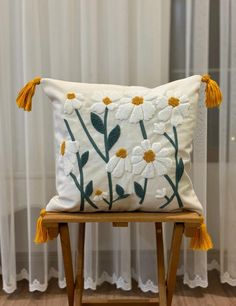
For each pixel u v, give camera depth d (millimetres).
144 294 1396
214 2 1316
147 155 924
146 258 1385
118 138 936
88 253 1375
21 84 1329
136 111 940
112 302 1110
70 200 930
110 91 974
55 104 978
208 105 1014
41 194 1347
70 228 1376
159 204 937
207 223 1434
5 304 1335
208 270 1496
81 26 1267
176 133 943
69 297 1034
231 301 1346
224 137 1320
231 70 1286
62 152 955
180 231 955
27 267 1464
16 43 1312
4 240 1340
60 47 1289
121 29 1254
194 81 982
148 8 1242
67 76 1301
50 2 1254
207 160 1395
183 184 951
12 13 1294
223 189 1346
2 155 1305
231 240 1367
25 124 1303
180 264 1463
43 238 939
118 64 1282
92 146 934
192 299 1361
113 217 926
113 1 1252
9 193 1349
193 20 1272
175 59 1355
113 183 924
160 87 985
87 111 951
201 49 1270
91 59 1275
